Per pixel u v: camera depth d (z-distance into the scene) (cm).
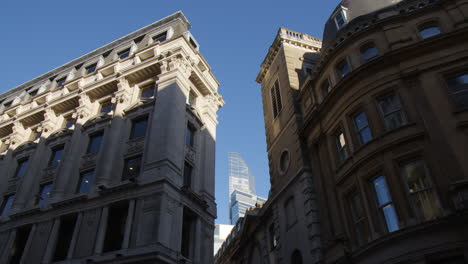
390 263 1473
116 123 2797
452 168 1494
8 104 4147
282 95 3091
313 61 3269
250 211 3503
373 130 1831
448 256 1341
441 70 1783
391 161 1673
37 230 2528
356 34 2203
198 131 3002
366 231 1736
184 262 2162
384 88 1888
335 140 2175
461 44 1800
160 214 2117
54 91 3594
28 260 2380
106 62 3538
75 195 2480
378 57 1941
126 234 2128
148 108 2780
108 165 2564
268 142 3203
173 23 3453
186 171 2692
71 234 2430
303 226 2223
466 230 1338
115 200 2330
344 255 1738
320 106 2305
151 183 2270
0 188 3147
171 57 2948
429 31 2012
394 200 1586
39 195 2791
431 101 1712
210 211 2753
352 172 1886
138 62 3169
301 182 2366
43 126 3322
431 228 1405
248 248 3447
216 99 3466
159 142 2477
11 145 3450
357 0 2530
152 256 1959
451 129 1591
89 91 3203
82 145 2911
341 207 1958
